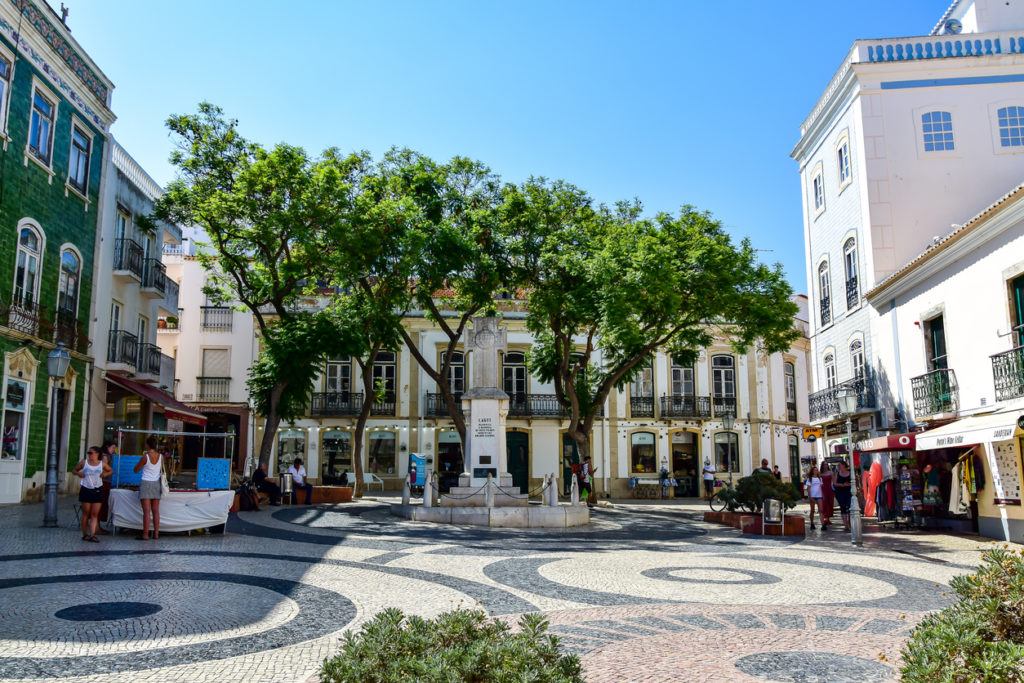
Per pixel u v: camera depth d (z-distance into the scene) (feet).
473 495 59.47
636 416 115.85
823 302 84.53
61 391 69.15
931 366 61.67
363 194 69.26
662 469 114.42
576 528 55.11
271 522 52.06
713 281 67.05
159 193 92.27
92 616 22.54
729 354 119.75
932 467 58.23
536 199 72.49
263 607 24.47
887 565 36.81
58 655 18.45
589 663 18.51
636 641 20.81
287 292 73.72
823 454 85.76
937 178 71.72
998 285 51.67
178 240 100.53
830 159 81.61
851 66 73.82
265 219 64.85
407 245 65.31
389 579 30.45
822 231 84.12
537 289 73.51
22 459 61.36
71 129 69.97
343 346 74.54
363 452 112.16
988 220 50.90
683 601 26.91
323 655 18.99
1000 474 50.08
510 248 70.64
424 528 51.19
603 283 63.93
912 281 62.90
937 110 72.49
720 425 117.08
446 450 113.60
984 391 53.36
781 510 52.08
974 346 54.60
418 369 114.52
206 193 68.44
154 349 87.04
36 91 63.82
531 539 46.44
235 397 111.24
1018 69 72.28
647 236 65.36
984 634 14.17
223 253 73.72
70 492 69.41
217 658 18.54
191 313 112.78
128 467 45.50
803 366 129.08
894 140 72.43
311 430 111.75
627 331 65.05
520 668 11.96
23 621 21.77
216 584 28.02
